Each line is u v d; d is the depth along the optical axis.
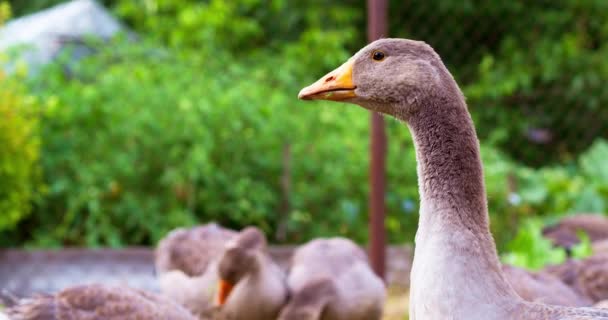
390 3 12.79
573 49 13.34
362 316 6.99
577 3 13.88
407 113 3.62
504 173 10.62
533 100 13.45
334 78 3.74
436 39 12.99
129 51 10.66
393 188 9.93
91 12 11.88
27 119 9.18
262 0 14.02
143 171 9.29
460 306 3.26
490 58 12.89
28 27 11.65
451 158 3.50
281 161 9.73
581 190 10.96
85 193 9.08
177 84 9.97
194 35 12.09
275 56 12.55
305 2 14.02
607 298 6.09
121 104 9.48
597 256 6.57
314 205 9.73
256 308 6.89
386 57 3.66
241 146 9.68
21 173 8.53
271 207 9.73
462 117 3.54
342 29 13.70
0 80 8.68
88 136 9.48
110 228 9.12
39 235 9.15
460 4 12.84
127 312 5.45
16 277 8.41
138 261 8.67
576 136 13.20
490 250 3.43
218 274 6.93
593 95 13.12
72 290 5.58
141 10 13.29
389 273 8.93
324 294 6.73
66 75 10.79
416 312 3.39
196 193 9.45
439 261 3.35
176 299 7.28
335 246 7.38
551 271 6.50
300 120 10.11
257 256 6.89
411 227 9.91
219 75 10.75
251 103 9.99
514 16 13.77
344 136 10.21
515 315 3.24
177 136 9.43
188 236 7.68
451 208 3.46
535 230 8.23
